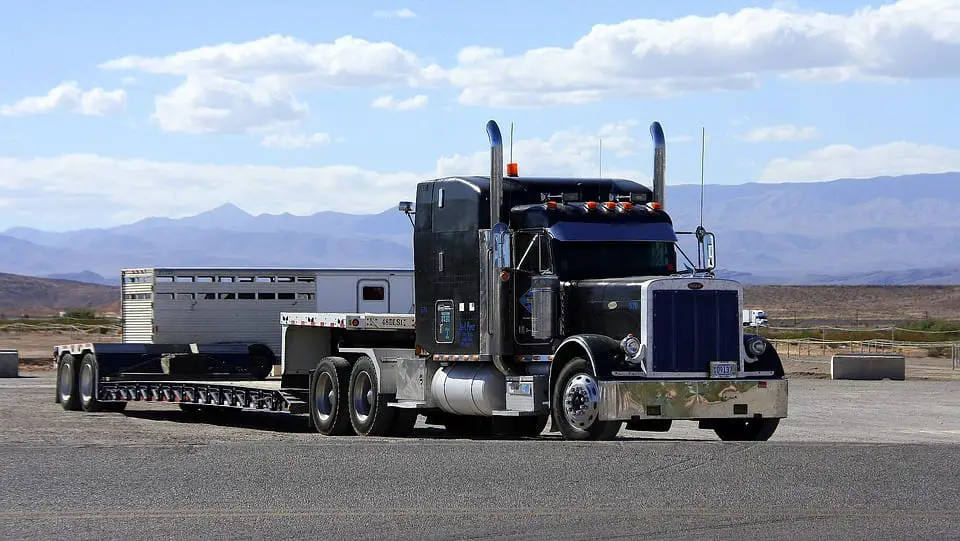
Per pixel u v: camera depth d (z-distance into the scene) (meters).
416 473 20.08
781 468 20.19
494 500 17.72
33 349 86.19
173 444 24.41
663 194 28.45
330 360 29.86
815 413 38.59
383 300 40.66
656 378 24.92
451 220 28.09
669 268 27.25
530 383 26.44
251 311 39.38
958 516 16.48
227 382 34.94
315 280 39.84
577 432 25.11
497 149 26.83
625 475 19.67
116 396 36.03
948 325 158.00
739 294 25.77
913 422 35.22
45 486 19.03
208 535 15.47
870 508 17.02
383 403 28.70
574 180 28.20
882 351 96.19
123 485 19.09
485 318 27.05
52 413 36.53
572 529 15.75
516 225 27.09
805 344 100.56
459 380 27.84
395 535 15.44
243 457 22.08
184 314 38.62
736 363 25.61
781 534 15.39
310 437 28.50
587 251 26.62
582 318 26.19
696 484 18.84
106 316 183.38
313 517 16.58
